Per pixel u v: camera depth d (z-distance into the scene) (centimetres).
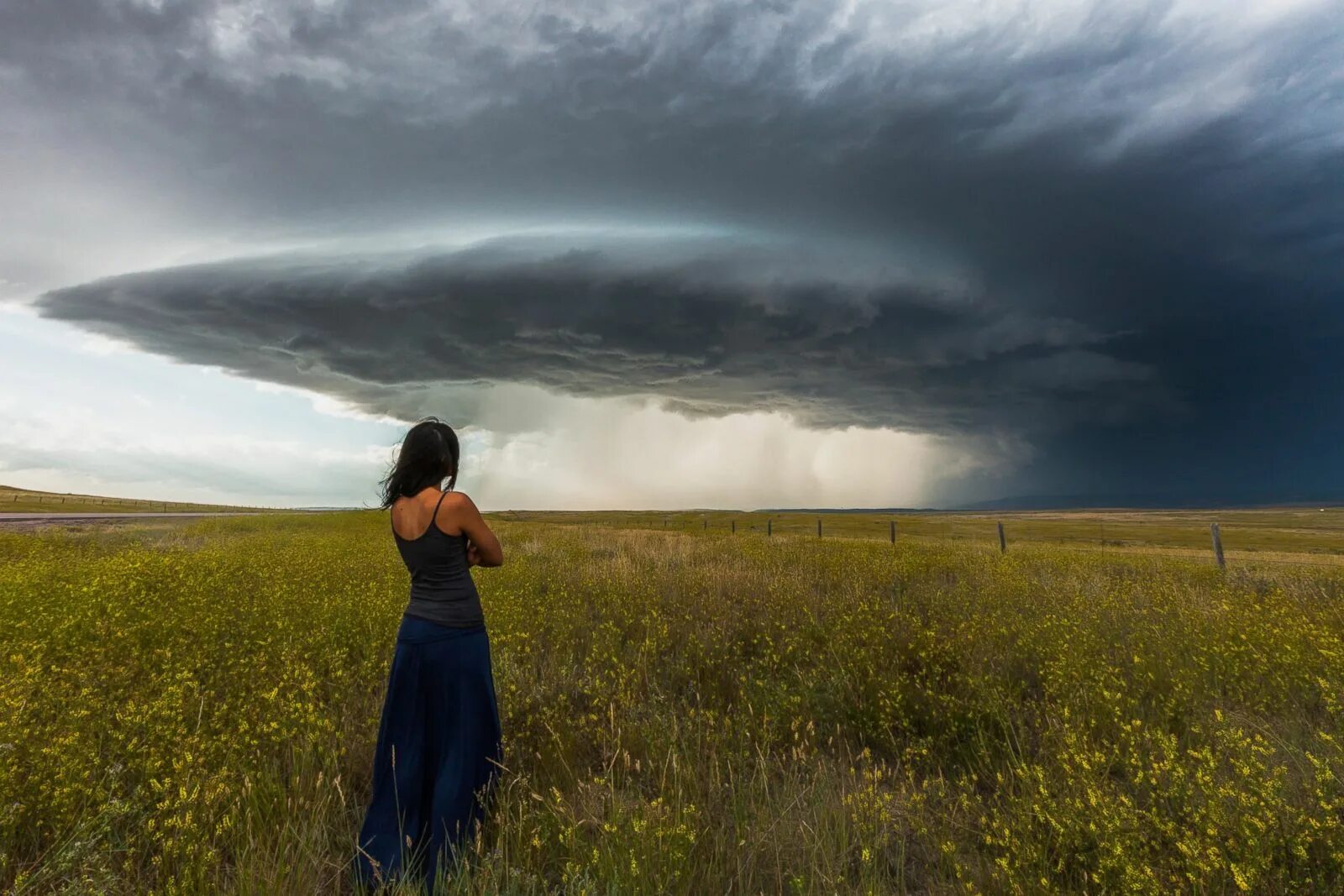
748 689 454
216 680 438
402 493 302
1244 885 211
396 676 290
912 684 475
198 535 2191
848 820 289
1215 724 361
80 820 262
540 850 266
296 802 291
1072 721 379
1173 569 1260
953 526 7788
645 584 865
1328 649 474
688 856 253
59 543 1410
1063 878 258
